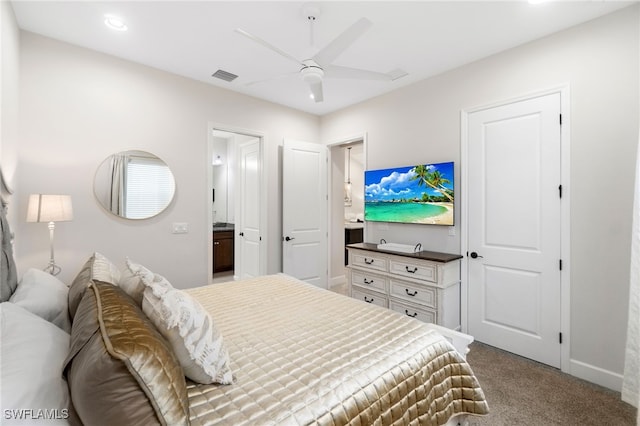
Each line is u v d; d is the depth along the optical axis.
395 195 3.57
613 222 2.19
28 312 1.25
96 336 0.87
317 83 2.21
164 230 3.24
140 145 3.08
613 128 2.19
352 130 4.26
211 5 2.17
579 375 2.32
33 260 2.54
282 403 1.03
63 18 2.33
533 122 2.57
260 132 4.05
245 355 1.35
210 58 2.97
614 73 2.18
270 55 2.91
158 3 2.16
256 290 2.36
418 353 1.42
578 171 2.34
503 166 2.75
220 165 6.48
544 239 2.51
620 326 2.16
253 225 4.36
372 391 1.17
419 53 2.82
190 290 2.34
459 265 3.04
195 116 3.45
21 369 0.84
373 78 2.34
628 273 2.13
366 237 4.00
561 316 2.42
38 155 2.55
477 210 2.93
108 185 2.90
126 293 1.42
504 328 2.75
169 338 1.08
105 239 2.90
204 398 1.05
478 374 2.36
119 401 0.75
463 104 3.04
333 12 2.24
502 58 2.76
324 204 4.64
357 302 2.09
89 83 2.79
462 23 2.36
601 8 2.15
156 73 3.17
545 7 2.15
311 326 1.68
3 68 1.95
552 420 1.84
